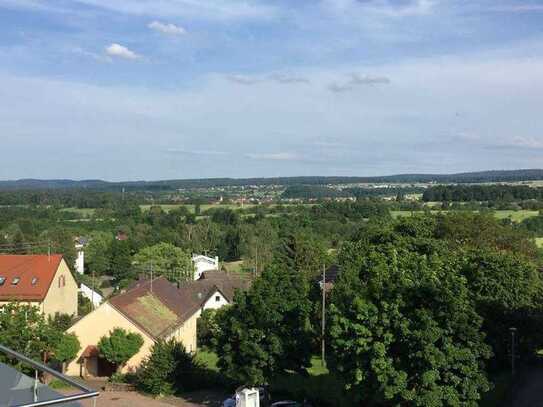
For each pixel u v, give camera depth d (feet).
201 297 219.41
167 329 137.49
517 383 113.19
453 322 79.71
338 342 84.02
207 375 121.49
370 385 84.28
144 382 115.44
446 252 154.40
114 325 129.49
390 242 169.68
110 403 108.88
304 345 102.73
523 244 195.42
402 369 81.76
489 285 120.26
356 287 92.22
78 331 130.21
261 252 342.85
